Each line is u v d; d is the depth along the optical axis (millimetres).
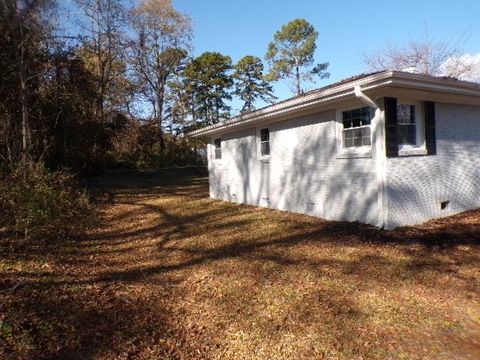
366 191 7523
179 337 3699
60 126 14789
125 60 26516
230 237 7602
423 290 4555
